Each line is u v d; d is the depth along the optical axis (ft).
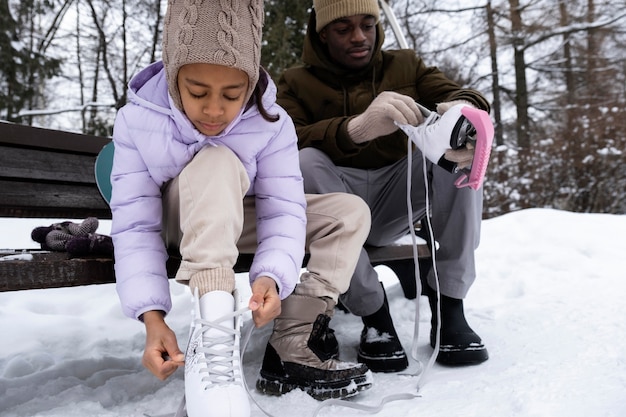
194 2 3.63
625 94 34.68
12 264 3.47
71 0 31.73
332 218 4.50
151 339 3.43
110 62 33.88
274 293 3.64
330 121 5.25
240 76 3.75
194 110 3.77
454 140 4.19
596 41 36.58
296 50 25.91
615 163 21.71
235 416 3.01
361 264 4.90
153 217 4.00
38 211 6.32
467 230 4.99
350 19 5.79
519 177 22.40
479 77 37.58
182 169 4.10
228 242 3.59
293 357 4.09
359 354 5.01
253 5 3.82
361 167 5.90
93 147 6.82
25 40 29.68
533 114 38.22
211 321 3.30
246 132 4.18
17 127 5.97
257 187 4.40
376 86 6.13
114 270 4.01
